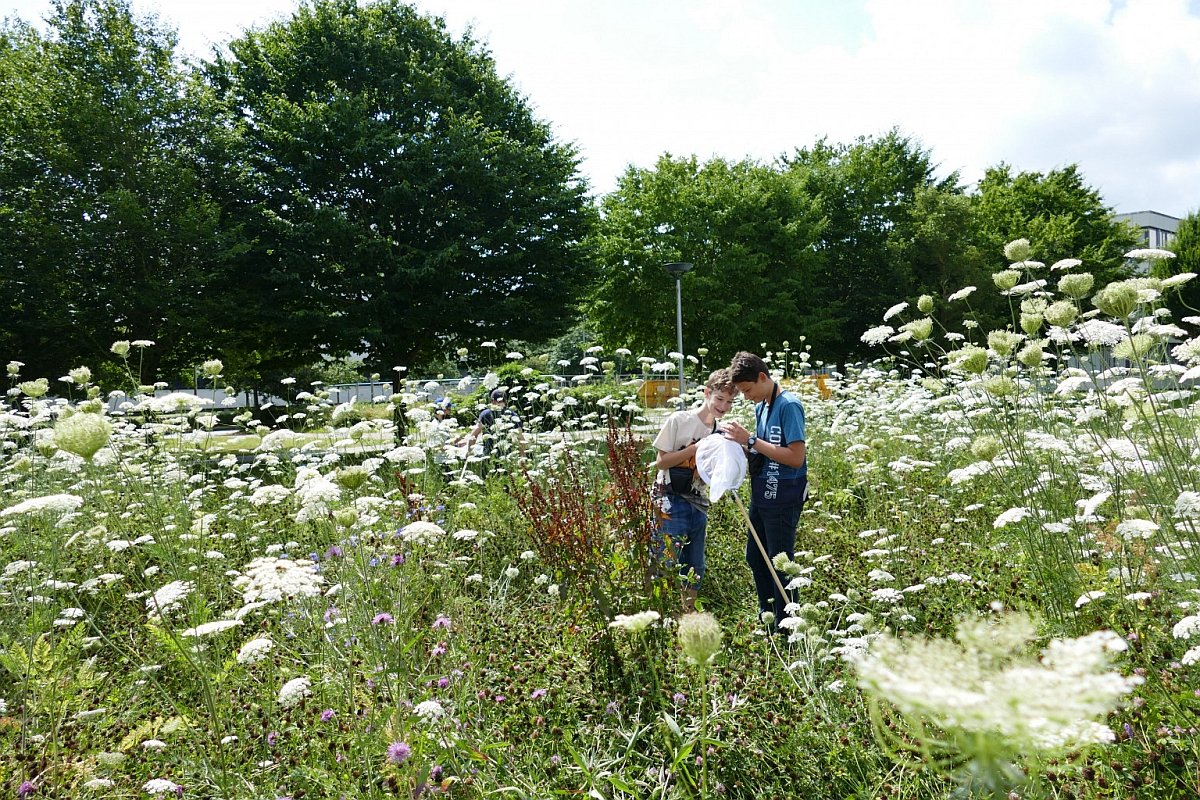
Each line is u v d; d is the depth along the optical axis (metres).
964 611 3.39
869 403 9.20
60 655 3.24
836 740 2.55
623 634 3.60
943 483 6.16
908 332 5.01
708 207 31.78
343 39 21.06
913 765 2.05
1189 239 31.70
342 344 20.80
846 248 35.88
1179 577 2.79
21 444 7.86
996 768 0.93
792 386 10.67
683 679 3.08
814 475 7.11
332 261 19.84
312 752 2.72
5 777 2.61
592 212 23.89
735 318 30.50
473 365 17.58
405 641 3.23
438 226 20.44
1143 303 3.55
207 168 19.48
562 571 3.97
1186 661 2.18
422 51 22.58
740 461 3.18
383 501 4.72
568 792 2.39
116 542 3.93
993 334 3.69
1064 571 3.20
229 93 20.77
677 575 3.92
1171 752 2.04
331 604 3.68
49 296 17.06
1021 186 40.31
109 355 18.00
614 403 8.05
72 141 17.58
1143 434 3.62
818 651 2.92
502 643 3.67
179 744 2.96
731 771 2.59
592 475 6.37
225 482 6.91
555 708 3.08
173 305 17.73
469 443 7.15
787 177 33.41
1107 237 37.59
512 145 21.41
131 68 18.72
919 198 35.16
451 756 2.51
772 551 4.15
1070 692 0.76
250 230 19.72
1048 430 4.66
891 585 3.94
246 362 22.34
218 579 4.43
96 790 2.65
